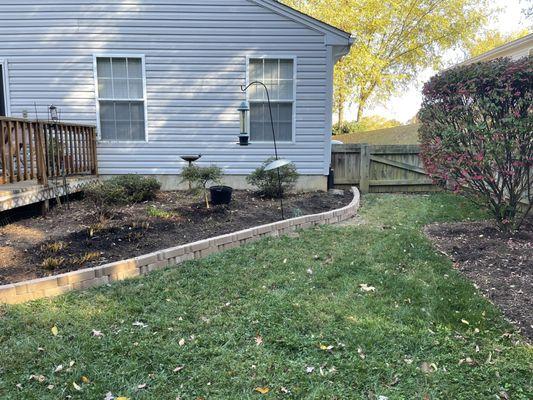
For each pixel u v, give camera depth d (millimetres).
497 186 4945
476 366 2420
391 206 7152
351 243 4801
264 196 7156
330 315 2998
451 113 4965
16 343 2600
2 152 5082
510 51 11523
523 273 3766
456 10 21625
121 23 7715
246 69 7844
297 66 7832
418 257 4281
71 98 7852
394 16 21516
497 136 4566
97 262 3881
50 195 5809
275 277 3723
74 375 2314
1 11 7637
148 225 4992
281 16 7715
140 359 2477
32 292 3213
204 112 7961
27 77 7789
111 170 8062
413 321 2912
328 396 2168
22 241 4445
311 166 8156
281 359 2484
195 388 2236
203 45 7793
